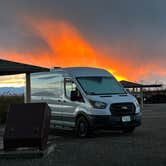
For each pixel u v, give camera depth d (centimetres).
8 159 1072
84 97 1577
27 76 1911
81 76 1656
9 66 1616
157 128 1847
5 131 1136
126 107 1566
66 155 1121
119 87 1681
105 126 1528
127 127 1568
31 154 1085
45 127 1173
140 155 1092
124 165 959
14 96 2880
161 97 6312
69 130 1803
